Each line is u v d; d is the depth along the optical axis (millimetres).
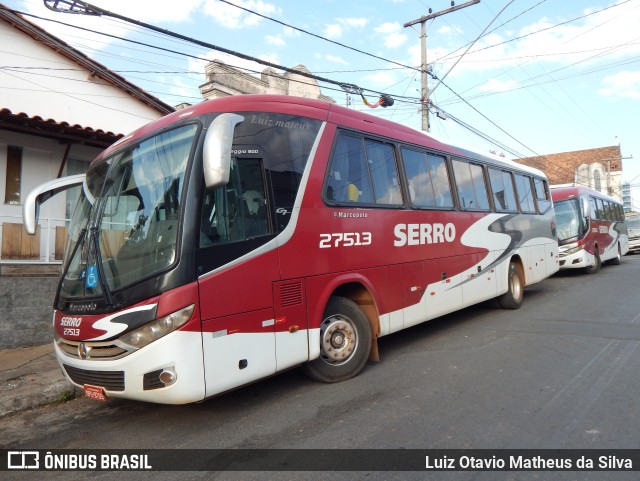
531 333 7133
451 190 7516
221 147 3766
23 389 5426
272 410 4520
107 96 12602
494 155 9492
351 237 5359
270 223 4539
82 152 10500
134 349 3703
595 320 7820
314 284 4863
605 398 4426
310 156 5047
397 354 6332
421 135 7148
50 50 11562
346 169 5492
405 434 3842
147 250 3934
